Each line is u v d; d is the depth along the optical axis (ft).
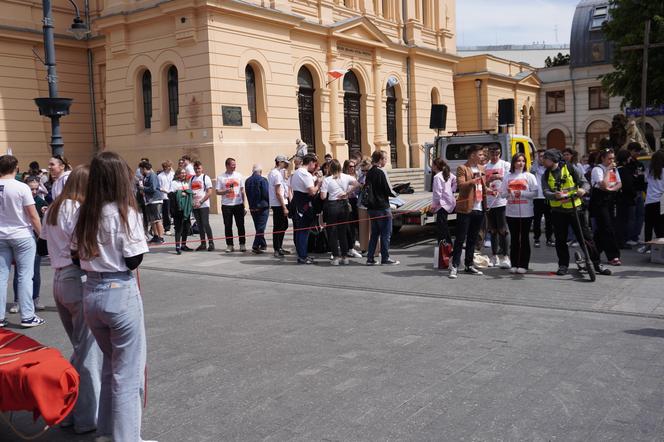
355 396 15.14
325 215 34.91
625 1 80.74
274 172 38.93
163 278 32.55
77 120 77.36
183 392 15.83
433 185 33.35
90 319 12.16
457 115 121.29
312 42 77.00
